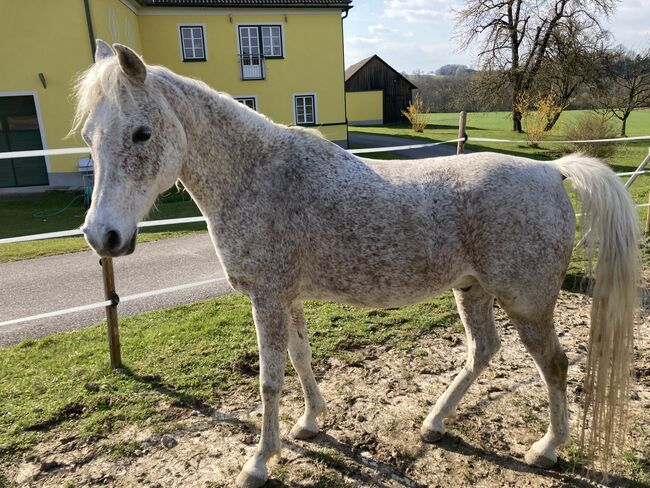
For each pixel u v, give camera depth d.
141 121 1.81
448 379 3.25
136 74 1.81
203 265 6.34
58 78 13.28
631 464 2.42
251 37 18.91
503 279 2.13
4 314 4.81
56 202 12.34
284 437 2.71
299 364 2.60
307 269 2.27
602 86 22.75
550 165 2.25
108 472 2.47
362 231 2.14
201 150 2.12
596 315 2.15
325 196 2.16
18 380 3.32
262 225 2.18
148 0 17.58
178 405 3.01
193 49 18.62
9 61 12.95
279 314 2.27
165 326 4.23
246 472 2.34
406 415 2.87
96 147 1.79
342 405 2.98
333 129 20.52
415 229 2.12
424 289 2.24
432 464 2.48
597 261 2.13
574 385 3.14
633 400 2.93
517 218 2.08
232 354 3.61
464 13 24.77
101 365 3.49
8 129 13.43
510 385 3.14
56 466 2.51
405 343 3.74
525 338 2.28
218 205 2.20
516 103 23.56
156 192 1.95
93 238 1.75
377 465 2.48
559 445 2.44
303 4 18.69
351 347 3.69
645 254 5.60
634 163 14.55
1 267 6.65
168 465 2.51
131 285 5.55
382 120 38.94
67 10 13.02
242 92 19.30
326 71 19.86
